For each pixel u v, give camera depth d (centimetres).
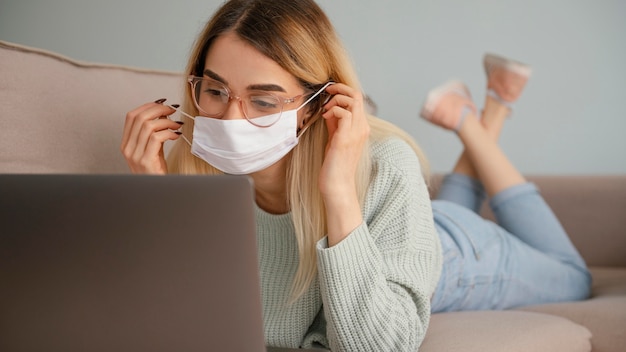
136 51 310
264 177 128
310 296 128
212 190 75
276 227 132
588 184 241
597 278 227
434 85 312
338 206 115
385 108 314
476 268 185
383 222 125
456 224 188
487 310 173
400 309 116
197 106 119
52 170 133
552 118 309
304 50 118
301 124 122
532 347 134
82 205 77
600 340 158
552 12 305
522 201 226
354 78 127
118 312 79
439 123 245
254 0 119
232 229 76
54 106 135
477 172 238
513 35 308
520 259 197
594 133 308
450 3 309
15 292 80
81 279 78
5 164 126
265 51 114
